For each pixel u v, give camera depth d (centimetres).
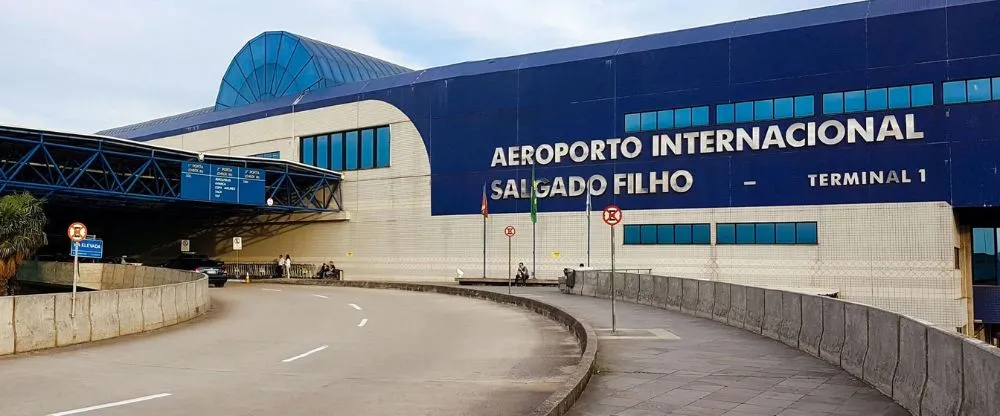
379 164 4503
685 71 3525
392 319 2070
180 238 5616
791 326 1412
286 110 4962
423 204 4284
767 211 3294
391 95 4456
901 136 3034
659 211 3553
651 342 1448
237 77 5772
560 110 3853
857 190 3114
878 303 3047
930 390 762
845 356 1112
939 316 2942
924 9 3031
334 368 1190
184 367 1204
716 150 3422
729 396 923
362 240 4534
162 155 3959
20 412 854
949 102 2966
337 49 5519
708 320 1883
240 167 4178
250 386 1025
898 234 3028
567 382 931
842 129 3152
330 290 3578
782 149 3281
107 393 974
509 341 1559
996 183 2869
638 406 870
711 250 3416
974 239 3275
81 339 1530
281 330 1783
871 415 812
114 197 3809
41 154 3962
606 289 2739
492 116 4069
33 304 1431
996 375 599
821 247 3175
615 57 3716
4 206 3488
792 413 828
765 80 3331
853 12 3209
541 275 3850
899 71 3058
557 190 3828
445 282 4134
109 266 4047
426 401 917
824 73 3203
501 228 3997
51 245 6316
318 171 4550
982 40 2922
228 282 4519
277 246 4966
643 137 3609
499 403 905
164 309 1877
